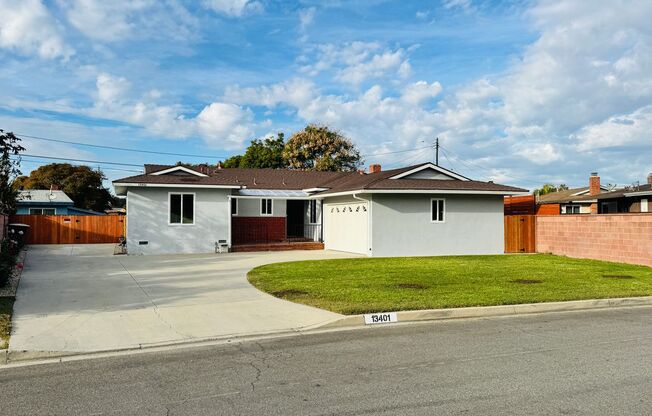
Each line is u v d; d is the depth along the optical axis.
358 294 11.05
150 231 22.06
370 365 6.34
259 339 7.84
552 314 9.87
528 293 11.28
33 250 23.80
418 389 5.41
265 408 4.88
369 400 5.08
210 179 23.58
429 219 22.16
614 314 9.87
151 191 22.14
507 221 23.58
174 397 5.22
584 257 20.31
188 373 6.07
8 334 7.76
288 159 53.28
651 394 5.21
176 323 8.69
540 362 6.43
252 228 26.45
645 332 8.21
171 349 7.27
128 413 4.79
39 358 6.86
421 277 13.86
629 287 12.38
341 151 53.03
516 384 5.55
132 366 6.40
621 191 33.97
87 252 22.77
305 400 5.09
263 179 30.22
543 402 4.99
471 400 5.06
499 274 14.61
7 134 12.87
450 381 5.67
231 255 21.52
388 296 10.78
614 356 6.72
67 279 13.61
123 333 8.02
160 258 19.94
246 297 11.00
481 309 9.72
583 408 4.83
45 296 10.99
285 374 5.98
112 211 55.34
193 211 22.77
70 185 48.47
